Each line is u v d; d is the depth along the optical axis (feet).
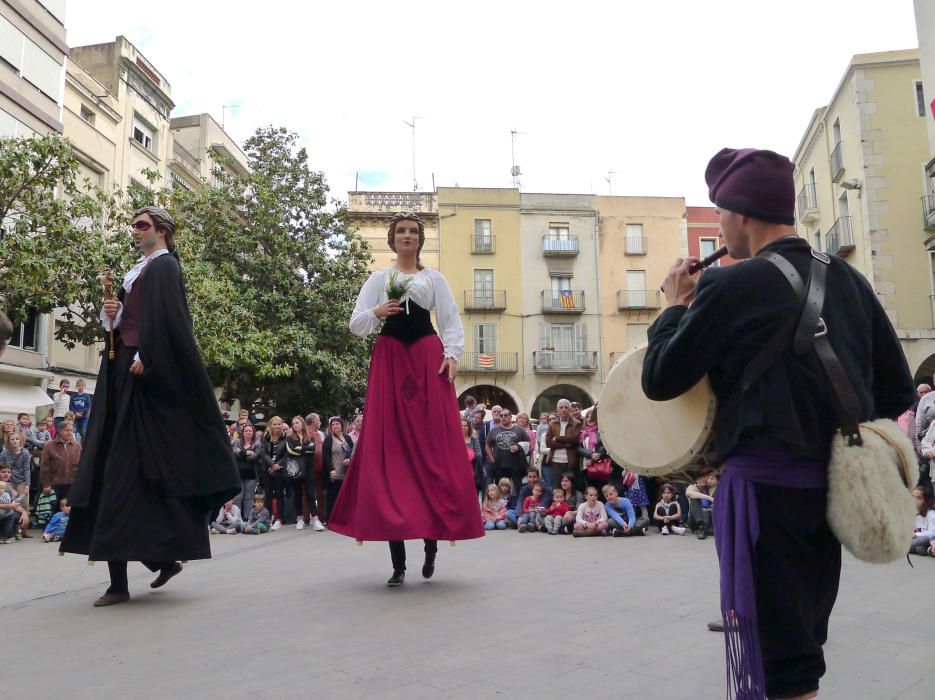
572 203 129.49
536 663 10.21
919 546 24.35
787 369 5.90
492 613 13.47
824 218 90.43
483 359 123.34
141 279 15.31
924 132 77.46
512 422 40.22
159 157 98.32
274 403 80.53
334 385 77.61
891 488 5.61
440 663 10.18
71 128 79.20
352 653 10.69
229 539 33.04
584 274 128.16
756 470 5.90
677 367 6.12
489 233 127.34
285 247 77.46
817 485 5.82
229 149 122.52
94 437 14.89
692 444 6.48
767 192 6.41
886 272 76.23
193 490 14.70
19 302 49.37
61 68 75.72
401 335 16.99
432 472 16.26
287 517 41.45
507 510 37.99
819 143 91.76
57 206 48.78
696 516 31.35
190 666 10.12
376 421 16.55
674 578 18.04
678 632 12.01
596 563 21.49
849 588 17.08
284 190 79.77
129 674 9.78
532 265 127.44
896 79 78.38
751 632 5.66
